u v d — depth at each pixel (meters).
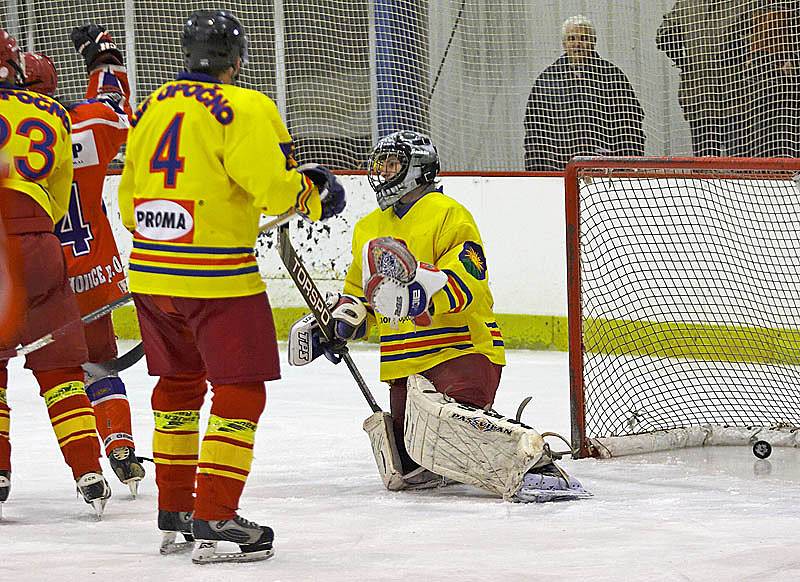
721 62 24.08
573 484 11.91
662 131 25.59
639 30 25.70
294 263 10.98
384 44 26.72
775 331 21.14
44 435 16.52
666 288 21.67
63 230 12.48
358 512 11.18
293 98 27.78
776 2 23.42
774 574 8.34
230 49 9.20
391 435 12.50
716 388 19.45
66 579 8.44
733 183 21.62
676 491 12.32
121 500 12.30
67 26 28.41
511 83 27.08
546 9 26.64
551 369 22.88
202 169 8.83
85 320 11.29
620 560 8.90
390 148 12.30
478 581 8.27
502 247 25.83
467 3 26.89
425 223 12.27
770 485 12.72
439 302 11.62
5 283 10.80
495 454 11.69
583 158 14.70
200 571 8.68
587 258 22.45
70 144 11.45
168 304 8.96
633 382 20.03
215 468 8.87
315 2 27.36
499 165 27.28
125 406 12.52
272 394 20.30
